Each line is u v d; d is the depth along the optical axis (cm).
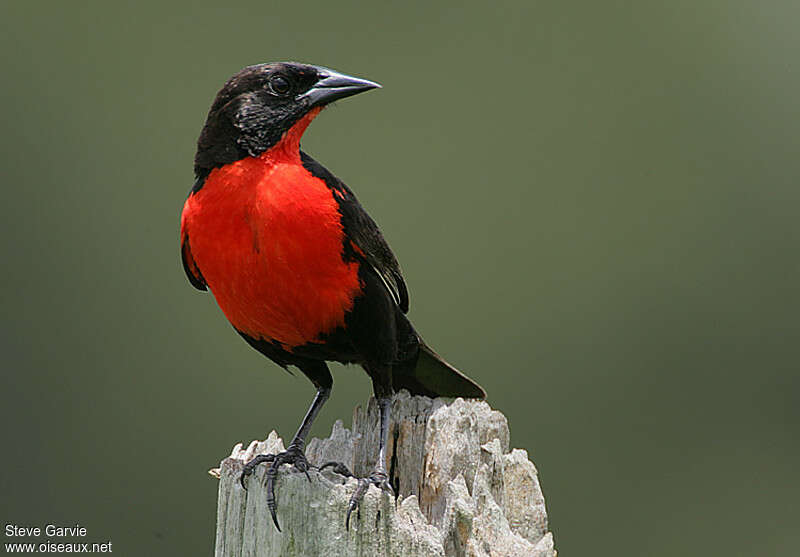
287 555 815
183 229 952
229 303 945
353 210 934
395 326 985
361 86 939
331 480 837
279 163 912
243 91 916
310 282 914
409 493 949
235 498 867
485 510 868
